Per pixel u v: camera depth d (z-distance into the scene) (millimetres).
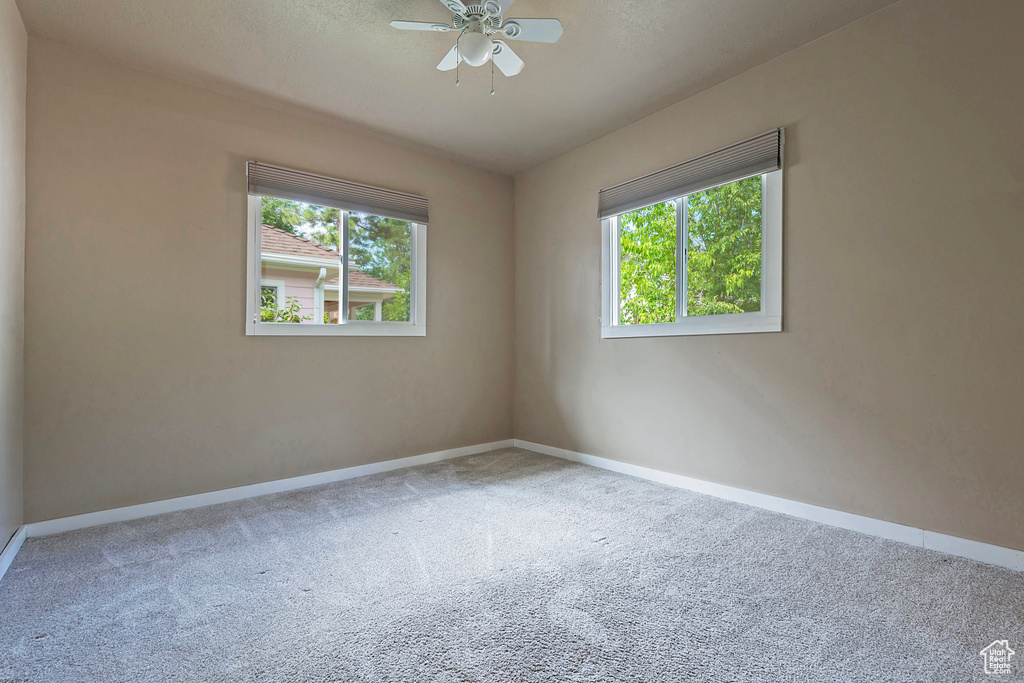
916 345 2170
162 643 1485
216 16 2273
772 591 1787
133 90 2686
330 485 3254
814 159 2512
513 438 4551
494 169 4375
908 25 2195
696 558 2074
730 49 2590
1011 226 1931
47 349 2420
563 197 4039
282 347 3189
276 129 3186
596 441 3758
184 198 2832
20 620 1618
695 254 3133
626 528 2430
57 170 2455
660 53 2617
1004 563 1936
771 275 2684
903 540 2201
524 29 2086
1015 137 1925
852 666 1359
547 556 2105
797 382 2578
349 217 3541
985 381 1988
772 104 2686
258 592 1803
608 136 3646
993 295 1971
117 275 2617
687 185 3082
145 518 2631
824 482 2471
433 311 3980
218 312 2941
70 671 1356
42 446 2402
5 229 2035
